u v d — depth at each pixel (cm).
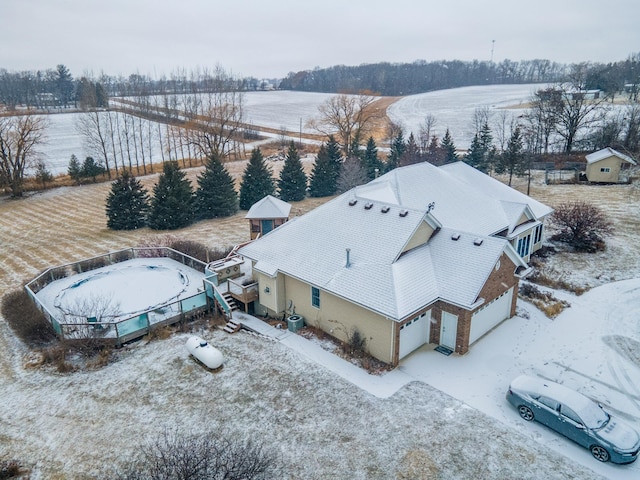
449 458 1417
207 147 7156
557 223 3428
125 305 2414
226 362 1953
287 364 1927
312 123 8169
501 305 2195
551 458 1415
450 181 3039
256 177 4684
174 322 2280
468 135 8612
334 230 2317
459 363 1916
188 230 3962
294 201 5047
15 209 4722
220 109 7081
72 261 3216
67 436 1541
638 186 4734
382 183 2808
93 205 4853
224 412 1641
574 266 2962
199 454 1389
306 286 2184
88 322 2083
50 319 2155
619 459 1366
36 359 1997
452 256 2097
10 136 5850
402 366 1900
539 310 2366
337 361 1944
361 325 1969
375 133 9269
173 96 10706
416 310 1833
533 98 9781
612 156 4906
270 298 2322
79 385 1814
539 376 1831
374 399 1692
